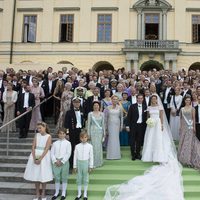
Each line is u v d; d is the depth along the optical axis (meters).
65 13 34.31
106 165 10.22
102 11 33.88
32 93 12.75
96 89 11.46
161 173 9.22
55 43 34.19
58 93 14.00
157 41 31.88
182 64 32.72
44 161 8.41
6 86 13.57
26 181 9.52
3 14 34.69
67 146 8.70
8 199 8.51
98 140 10.04
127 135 11.77
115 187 8.76
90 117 10.12
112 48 33.44
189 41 33.00
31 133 12.73
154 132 10.16
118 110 10.67
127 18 33.44
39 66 23.03
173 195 8.33
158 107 10.48
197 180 9.27
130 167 10.04
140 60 32.34
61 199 8.51
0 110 14.14
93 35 33.88
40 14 34.56
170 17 33.31
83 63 33.78
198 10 33.19
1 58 34.41
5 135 12.70
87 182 8.66
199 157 9.99
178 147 10.62
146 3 33.00
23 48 34.47
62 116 11.79
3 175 9.64
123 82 13.83
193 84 13.77
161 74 16.52
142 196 8.27
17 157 10.71
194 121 10.38
